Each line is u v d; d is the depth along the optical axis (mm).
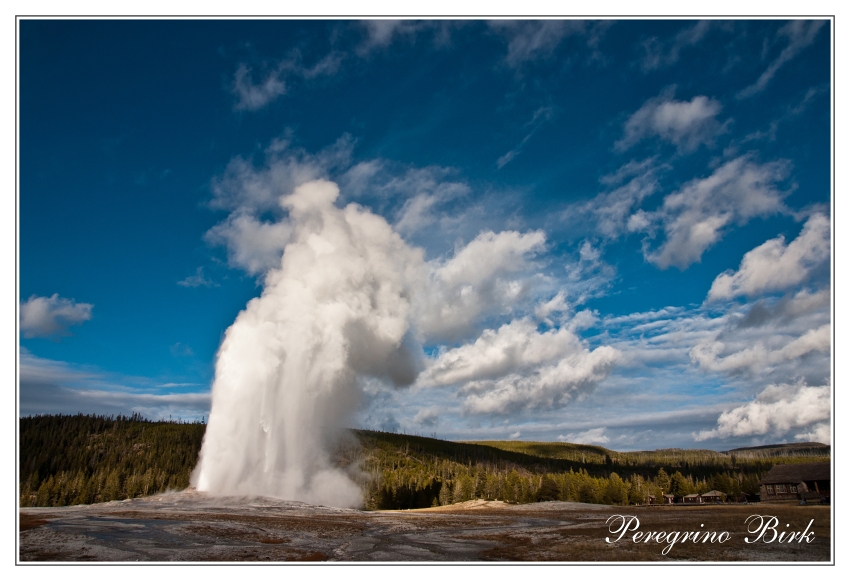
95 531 31625
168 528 33875
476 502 77125
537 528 37594
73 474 114375
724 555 25797
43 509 47062
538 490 98562
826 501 63656
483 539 32500
